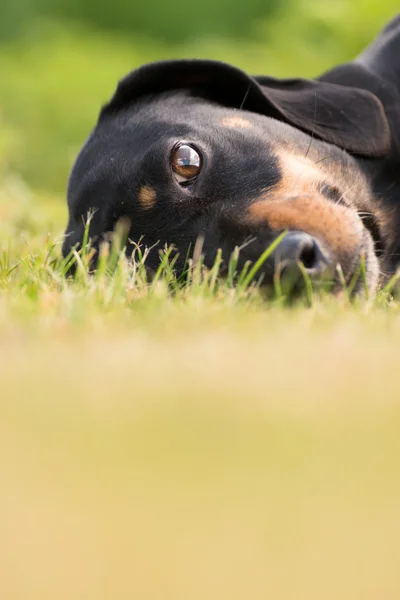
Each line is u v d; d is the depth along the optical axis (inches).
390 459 55.8
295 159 163.8
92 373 84.6
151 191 155.7
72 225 170.4
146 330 109.7
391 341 104.2
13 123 541.6
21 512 49.1
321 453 56.9
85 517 48.5
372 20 461.1
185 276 147.4
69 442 59.7
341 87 187.0
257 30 609.9
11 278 160.4
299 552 45.5
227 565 44.9
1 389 78.0
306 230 140.2
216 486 51.4
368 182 179.6
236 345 98.9
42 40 724.7
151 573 44.5
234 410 68.8
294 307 127.6
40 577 44.4
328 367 86.4
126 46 727.1
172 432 62.2
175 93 180.1
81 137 530.6
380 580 44.4
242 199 150.8
